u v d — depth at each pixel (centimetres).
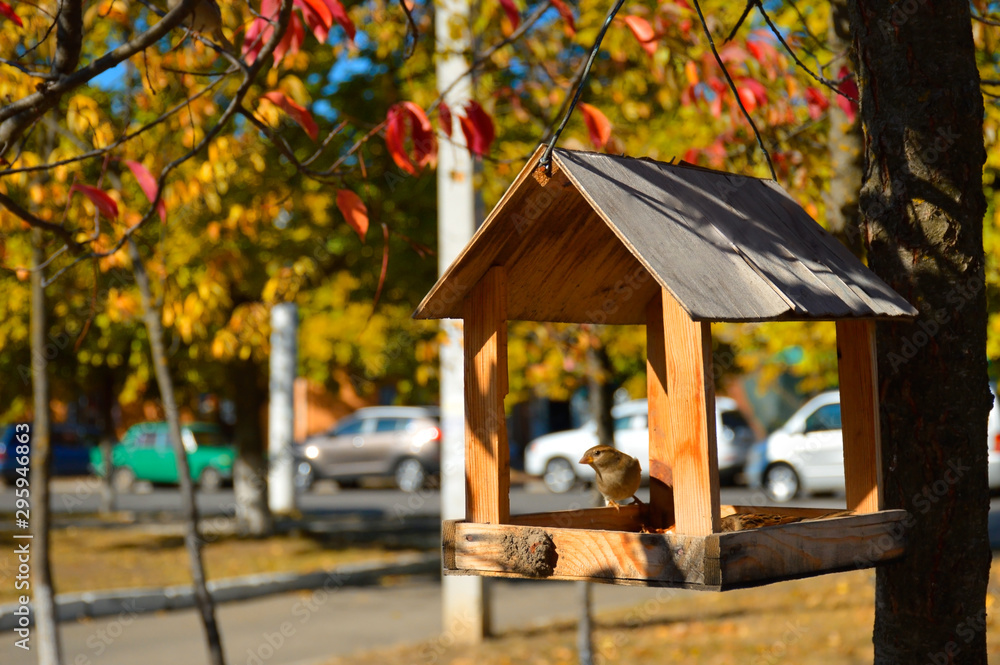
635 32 470
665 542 282
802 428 1911
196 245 769
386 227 421
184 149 620
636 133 710
